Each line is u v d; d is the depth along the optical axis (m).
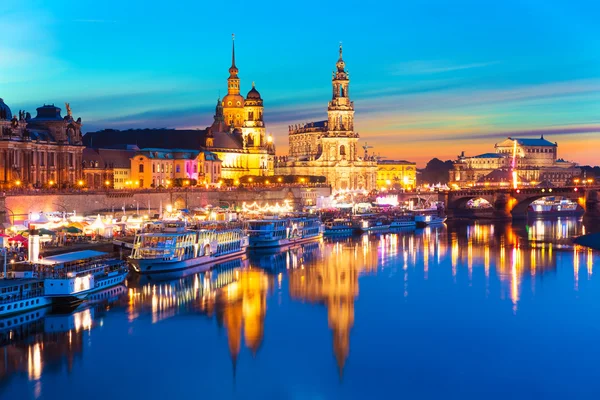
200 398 110.38
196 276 191.12
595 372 119.88
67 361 122.88
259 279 189.38
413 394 112.12
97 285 162.88
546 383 115.88
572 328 142.88
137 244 193.25
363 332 140.25
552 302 164.12
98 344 130.88
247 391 113.06
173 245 193.25
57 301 149.62
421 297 169.38
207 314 151.38
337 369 121.06
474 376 118.38
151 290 171.62
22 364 121.19
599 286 181.75
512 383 116.00
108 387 113.25
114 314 149.25
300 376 118.38
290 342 134.00
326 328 142.62
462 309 157.62
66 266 158.62
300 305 160.38
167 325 143.00
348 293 173.12
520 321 147.88
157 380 116.12
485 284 184.75
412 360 125.31
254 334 138.50
